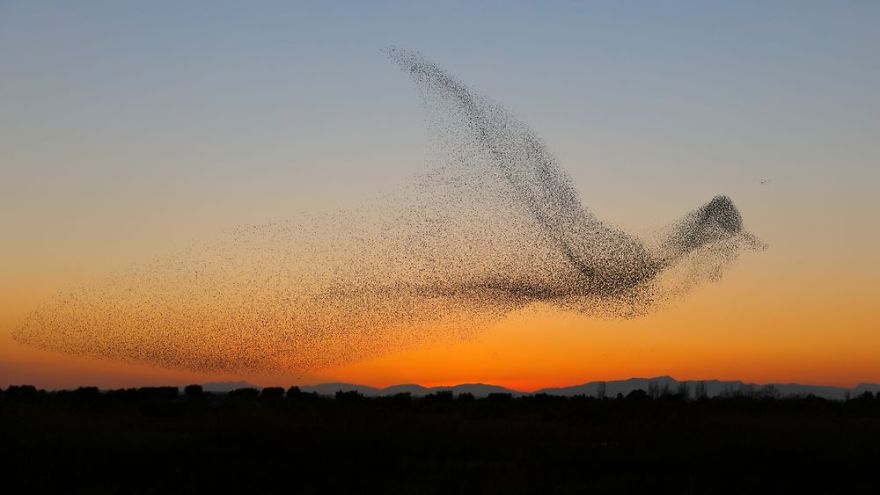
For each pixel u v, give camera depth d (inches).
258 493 1137.4
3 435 1330.0
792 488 1188.5
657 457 1382.9
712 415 1860.2
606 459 1373.0
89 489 1144.8
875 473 1294.3
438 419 1680.6
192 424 1879.9
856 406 2751.0
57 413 1648.6
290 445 1413.6
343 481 1192.2
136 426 1818.4
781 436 1451.8
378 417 1646.2
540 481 1187.3
